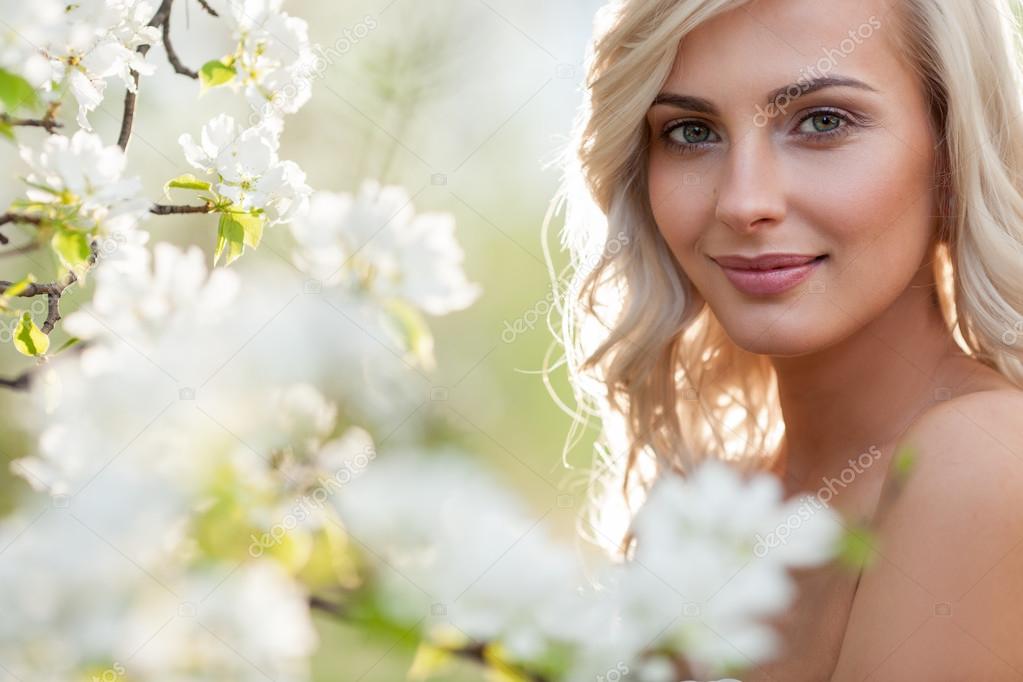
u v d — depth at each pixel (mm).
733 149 1560
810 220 1538
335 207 1145
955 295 1672
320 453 883
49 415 885
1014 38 1849
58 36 1254
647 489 2197
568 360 2379
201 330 917
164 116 3498
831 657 1530
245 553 834
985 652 1293
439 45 4184
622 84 1707
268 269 1106
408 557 807
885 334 1697
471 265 4473
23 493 873
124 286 954
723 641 880
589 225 2287
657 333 2096
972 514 1327
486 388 3057
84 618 784
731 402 2188
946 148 1620
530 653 825
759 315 1585
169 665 799
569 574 841
